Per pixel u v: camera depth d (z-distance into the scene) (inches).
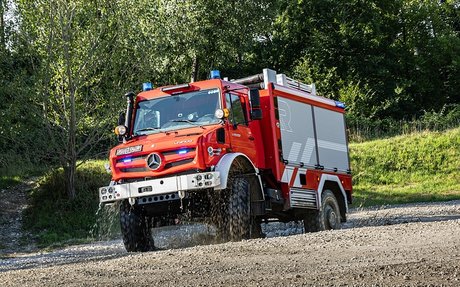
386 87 2357.3
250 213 613.9
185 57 1936.5
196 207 616.1
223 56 2033.7
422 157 1631.4
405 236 483.2
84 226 1216.8
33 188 1419.8
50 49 1282.0
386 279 302.8
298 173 711.1
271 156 677.9
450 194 1407.5
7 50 1314.0
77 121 1311.5
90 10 1315.2
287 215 737.0
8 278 418.9
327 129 791.1
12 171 1504.7
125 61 1362.0
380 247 432.1
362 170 1608.0
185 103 637.3
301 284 305.1
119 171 617.9
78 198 1289.4
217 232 620.1
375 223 879.7
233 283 322.7
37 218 1251.8
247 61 2475.4
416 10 2529.5
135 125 647.8
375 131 1964.8
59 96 1311.5
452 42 2522.1
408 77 2475.4
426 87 2464.3
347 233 533.6
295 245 471.8
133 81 1382.9
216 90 631.2
